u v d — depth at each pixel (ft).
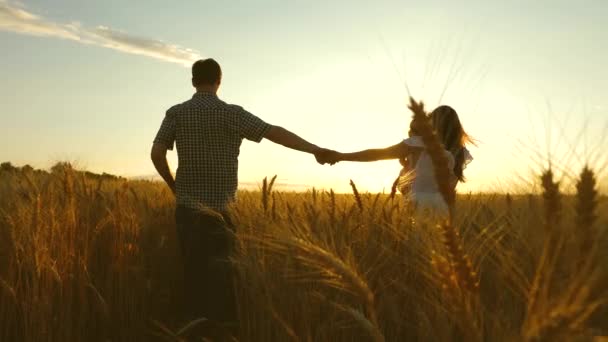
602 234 5.09
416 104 6.31
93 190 17.66
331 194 12.01
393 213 11.69
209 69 15.14
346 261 8.14
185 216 14.88
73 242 14.83
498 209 9.61
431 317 8.20
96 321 14.08
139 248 16.29
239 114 15.06
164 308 15.11
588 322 4.68
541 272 5.00
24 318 13.00
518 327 6.88
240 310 12.04
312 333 10.50
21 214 15.02
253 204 13.94
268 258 11.39
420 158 13.67
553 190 5.40
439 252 6.59
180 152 14.99
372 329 6.63
